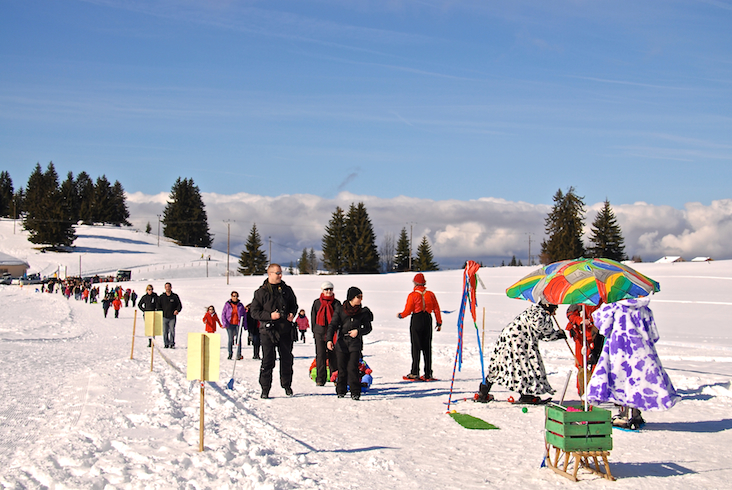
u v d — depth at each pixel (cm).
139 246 14162
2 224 15662
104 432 670
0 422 725
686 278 4500
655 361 726
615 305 742
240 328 1575
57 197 14862
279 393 1014
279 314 952
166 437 659
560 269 761
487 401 929
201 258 13300
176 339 2305
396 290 5006
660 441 685
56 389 970
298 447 630
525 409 856
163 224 18162
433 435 709
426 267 11975
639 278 720
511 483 523
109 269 10800
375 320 3127
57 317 3656
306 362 1520
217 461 563
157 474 518
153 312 1202
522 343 902
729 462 593
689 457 614
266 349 960
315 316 1114
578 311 852
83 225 17900
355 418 806
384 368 1407
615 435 718
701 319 2788
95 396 888
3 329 2648
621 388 732
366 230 10894
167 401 851
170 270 10869
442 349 1745
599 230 9650
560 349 1712
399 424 770
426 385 1126
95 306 5103
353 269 10931
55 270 10425
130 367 1236
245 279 7750
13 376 1121
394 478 529
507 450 639
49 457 561
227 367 1401
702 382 1071
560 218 9656
